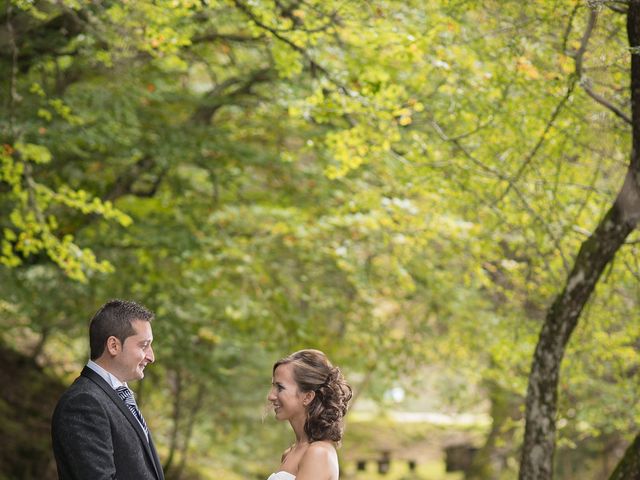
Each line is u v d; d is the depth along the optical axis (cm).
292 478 575
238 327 1484
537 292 1221
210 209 1359
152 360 550
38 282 1330
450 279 1405
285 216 1352
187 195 1406
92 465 504
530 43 900
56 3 973
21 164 998
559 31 903
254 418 1941
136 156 1327
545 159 995
